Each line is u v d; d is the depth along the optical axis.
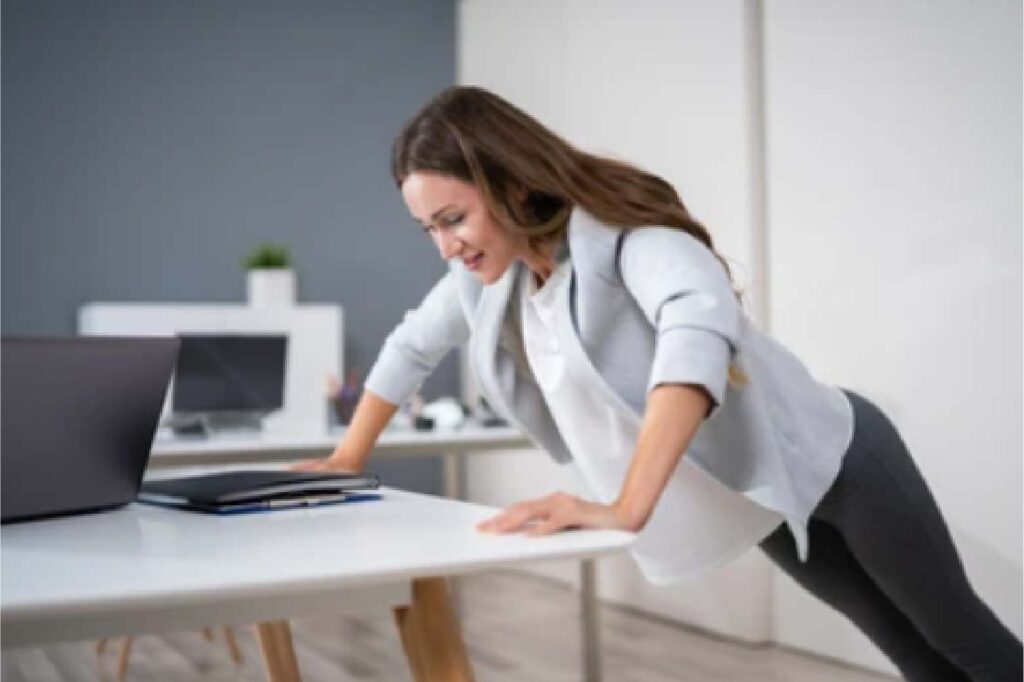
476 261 1.49
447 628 1.18
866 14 3.24
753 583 3.65
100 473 1.37
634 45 4.12
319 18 5.27
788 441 1.65
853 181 3.30
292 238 5.22
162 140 5.01
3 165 4.75
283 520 1.29
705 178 3.78
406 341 1.86
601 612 4.21
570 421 1.68
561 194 1.44
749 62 3.60
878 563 1.77
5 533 1.22
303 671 3.37
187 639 3.75
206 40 5.08
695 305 1.30
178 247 5.03
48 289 4.82
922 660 1.95
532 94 4.80
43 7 4.82
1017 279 2.84
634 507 1.20
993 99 2.89
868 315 3.27
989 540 2.95
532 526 1.17
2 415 1.24
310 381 4.67
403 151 1.44
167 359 1.41
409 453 3.37
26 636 0.93
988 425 2.94
